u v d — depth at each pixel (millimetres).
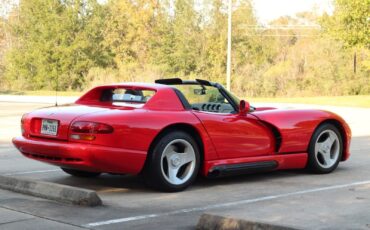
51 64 54406
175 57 54156
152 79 51094
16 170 7688
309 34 60781
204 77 53031
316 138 7531
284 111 7340
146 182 6246
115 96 6902
